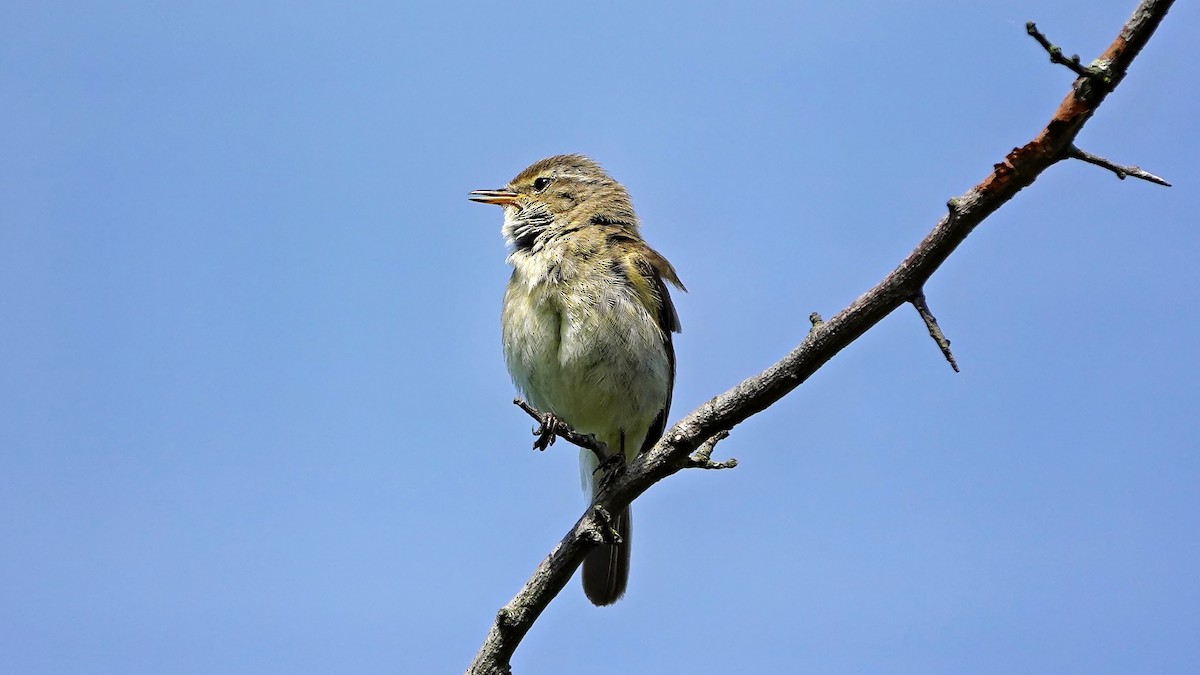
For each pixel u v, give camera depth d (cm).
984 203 628
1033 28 589
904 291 666
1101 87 586
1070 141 602
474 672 810
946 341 658
